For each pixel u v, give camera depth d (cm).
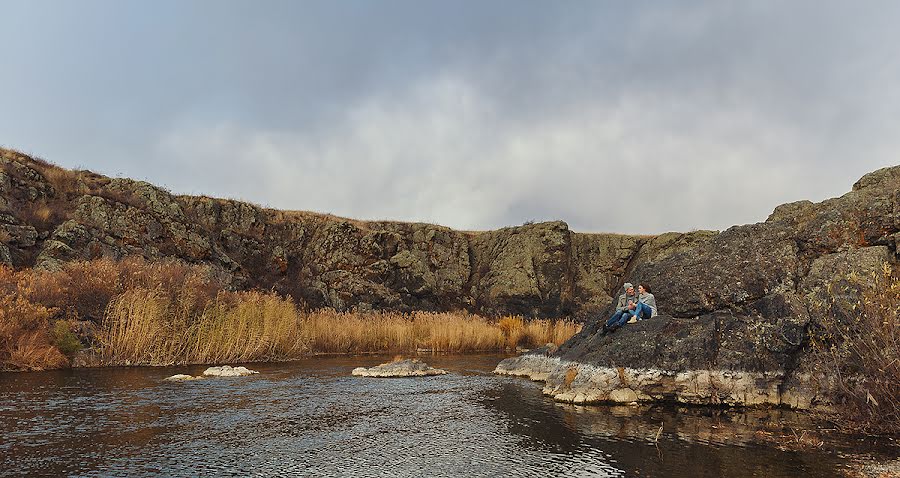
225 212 4644
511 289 5125
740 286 1250
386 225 5519
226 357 2164
